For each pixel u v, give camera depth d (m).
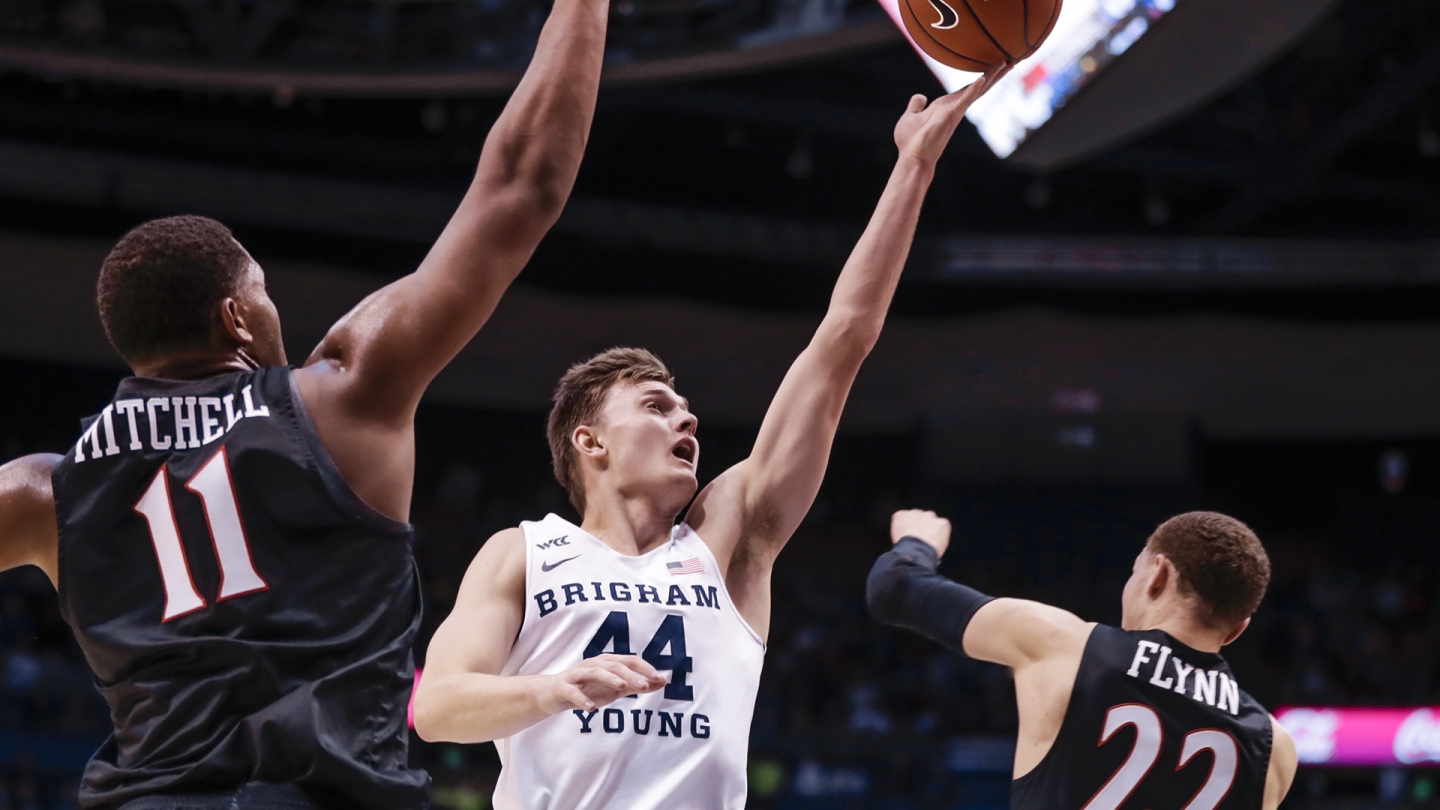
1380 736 19.84
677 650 2.66
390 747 2.06
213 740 1.96
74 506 2.11
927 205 22.08
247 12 12.91
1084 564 24.59
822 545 25.69
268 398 2.11
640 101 18.25
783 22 11.98
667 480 2.92
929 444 25.81
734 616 2.77
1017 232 21.48
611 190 21.41
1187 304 21.25
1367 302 21.00
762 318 21.34
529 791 2.61
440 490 24.86
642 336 22.39
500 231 2.12
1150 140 19.14
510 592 2.73
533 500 25.19
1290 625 22.95
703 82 18.25
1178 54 7.94
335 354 2.15
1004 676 21.14
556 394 3.15
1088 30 7.87
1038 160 9.36
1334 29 16.25
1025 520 25.06
